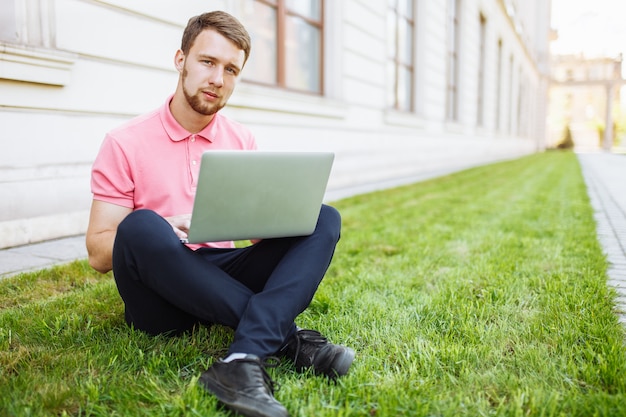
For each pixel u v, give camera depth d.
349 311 2.02
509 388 1.37
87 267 2.51
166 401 1.26
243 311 1.33
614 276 2.66
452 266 2.83
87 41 3.28
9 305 2.00
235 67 1.54
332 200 5.58
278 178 1.30
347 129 7.05
